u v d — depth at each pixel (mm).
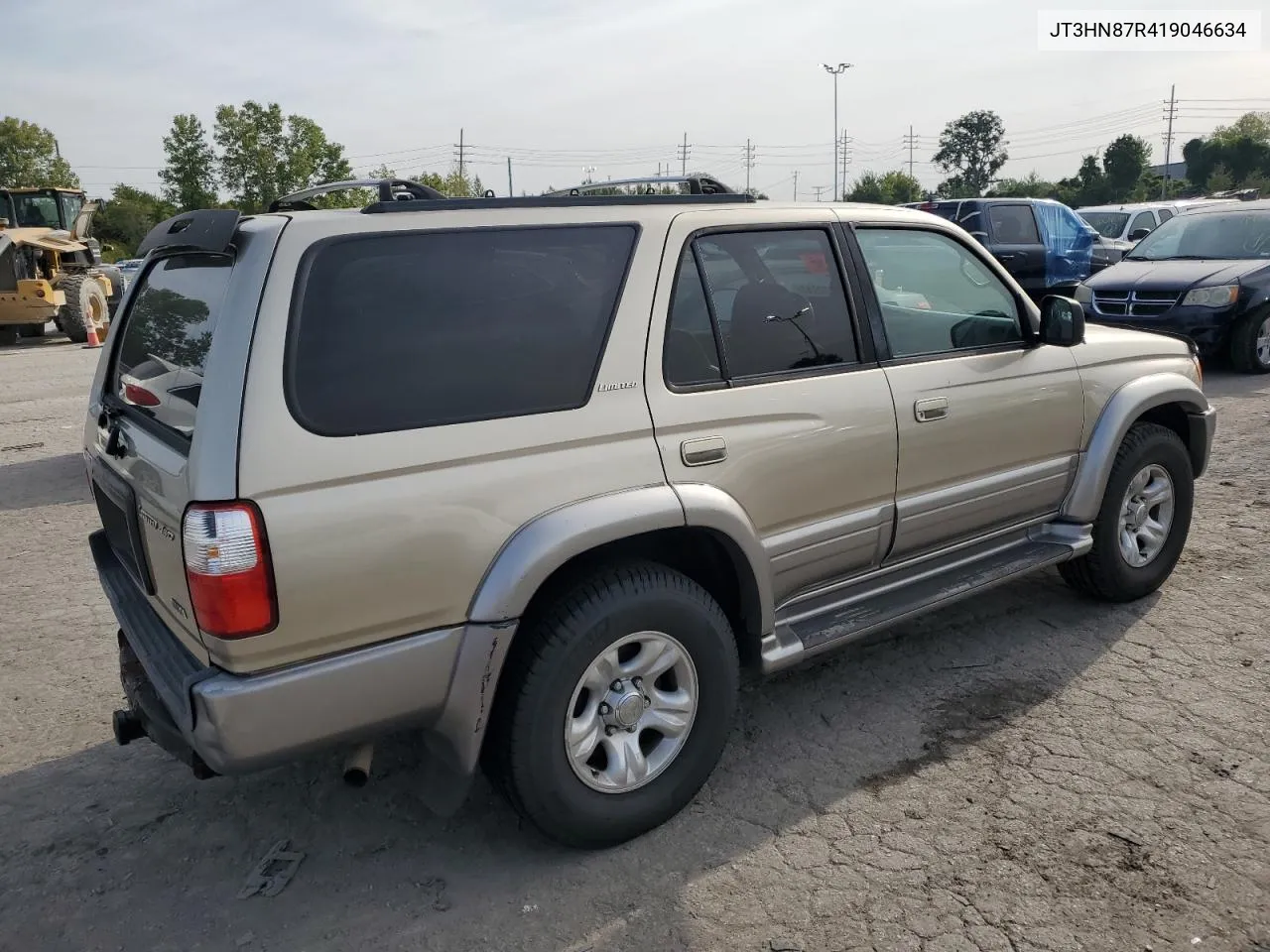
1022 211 13727
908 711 3707
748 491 3109
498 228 2754
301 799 3275
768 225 3279
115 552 3402
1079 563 4441
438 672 2590
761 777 3305
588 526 2693
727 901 2719
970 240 3924
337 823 3143
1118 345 4406
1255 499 6012
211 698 2322
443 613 2568
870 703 3779
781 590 3332
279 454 2324
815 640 3336
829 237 3455
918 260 3738
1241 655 4035
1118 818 3004
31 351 17203
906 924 2604
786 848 2934
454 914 2711
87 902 2803
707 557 3217
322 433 2387
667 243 3012
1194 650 4098
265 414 2326
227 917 2729
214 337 2418
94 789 3369
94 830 3141
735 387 3092
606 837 2906
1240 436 7574
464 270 2676
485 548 2594
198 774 2625
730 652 3082
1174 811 3027
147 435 2727
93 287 18234
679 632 2924
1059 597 4691
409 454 2482
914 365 3586
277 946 2613
